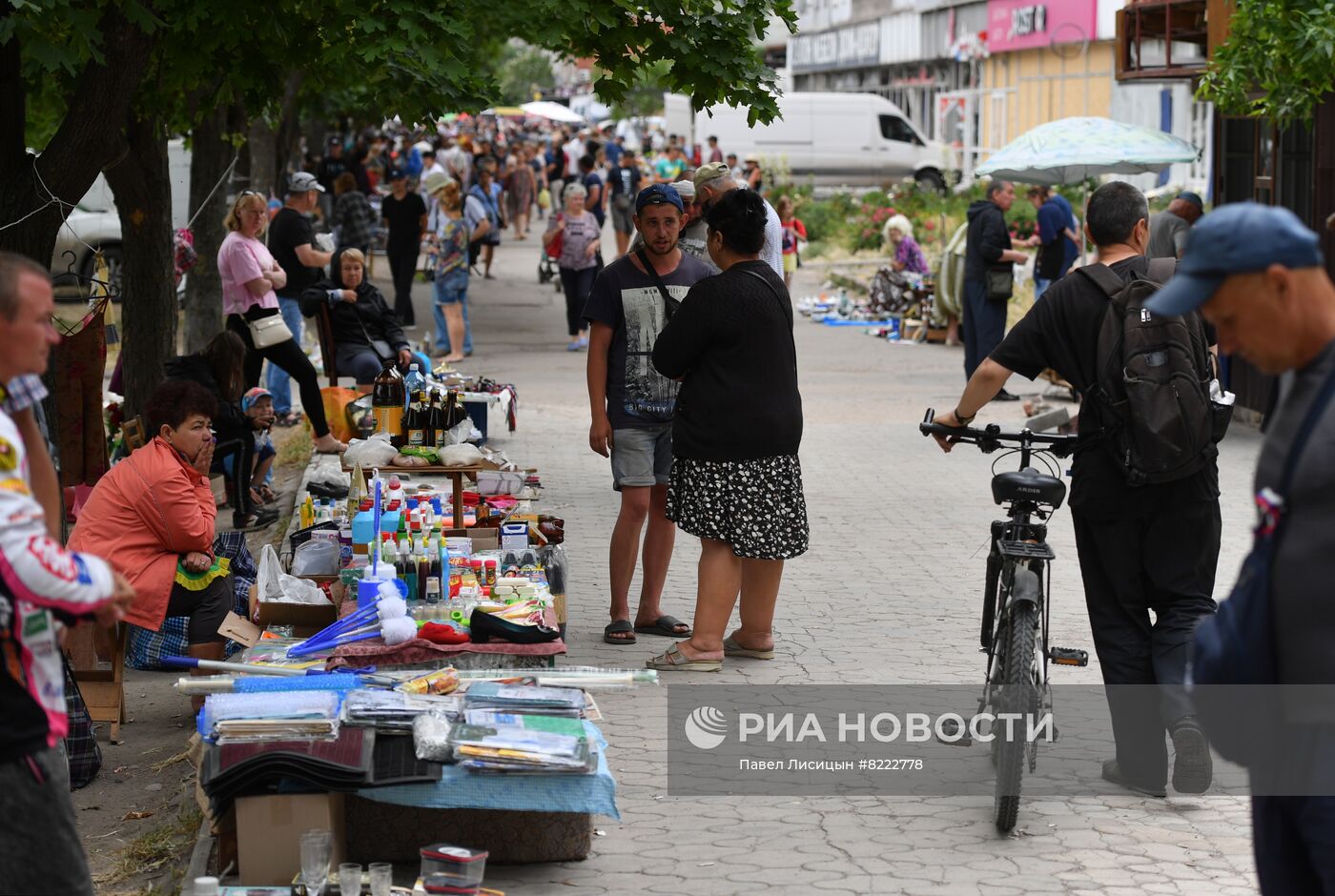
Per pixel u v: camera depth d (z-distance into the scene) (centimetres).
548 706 543
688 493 728
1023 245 2570
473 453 845
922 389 1741
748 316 709
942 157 4362
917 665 751
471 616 633
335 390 1248
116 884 532
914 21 4888
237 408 1048
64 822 370
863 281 2812
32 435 386
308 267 1512
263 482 1121
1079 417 577
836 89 5894
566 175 4325
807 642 793
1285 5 1100
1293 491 341
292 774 486
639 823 557
